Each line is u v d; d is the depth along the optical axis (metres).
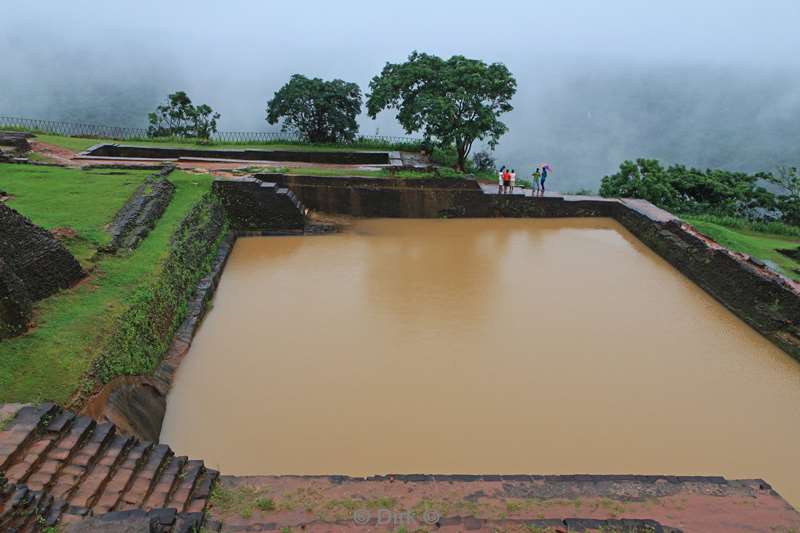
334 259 19.44
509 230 23.08
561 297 16.81
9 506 6.10
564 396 12.05
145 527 5.77
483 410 11.55
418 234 22.30
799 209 27.34
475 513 7.80
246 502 8.02
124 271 13.40
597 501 8.21
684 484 8.70
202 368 12.73
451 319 15.18
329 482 8.53
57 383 9.16
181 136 34.00
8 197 17.23
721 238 20.69
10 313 10.01
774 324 14.63
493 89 26.02
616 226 23.97
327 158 28.45
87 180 19.69
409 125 26.31
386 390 12.09
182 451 10.30
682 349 14.11
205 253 17.69
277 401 11.68
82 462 7.58
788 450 10.71
